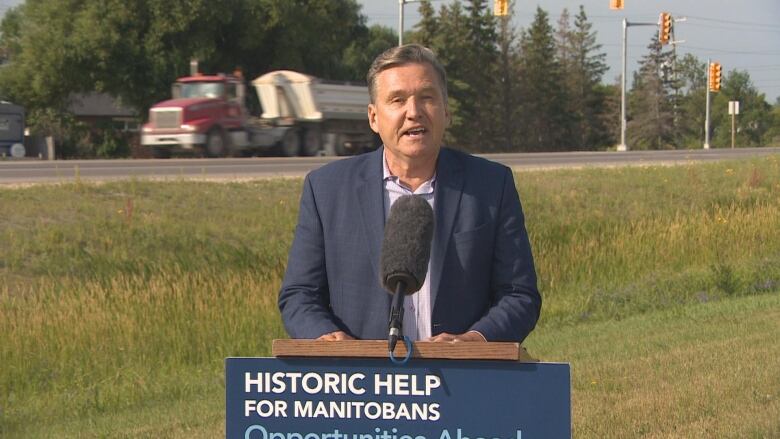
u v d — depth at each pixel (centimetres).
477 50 7825
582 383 822
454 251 333
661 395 770
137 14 5775
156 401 912
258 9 6012
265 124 4084
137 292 1291
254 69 6288
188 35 5862
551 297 1471
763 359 892
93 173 2508
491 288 342
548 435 281
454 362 284
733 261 1673
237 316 1213
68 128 5994
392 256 294
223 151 3812
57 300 1288
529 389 282
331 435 289
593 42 9894
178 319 1195
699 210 2194
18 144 4806
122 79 5809
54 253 1537
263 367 289
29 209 1738
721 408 728
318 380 288
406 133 333
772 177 2698
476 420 284
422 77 333
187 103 3725
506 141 8344
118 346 1105
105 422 821
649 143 9706
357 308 337
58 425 835
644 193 2439
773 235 1842
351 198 342
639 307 1375
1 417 873
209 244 1678
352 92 4347
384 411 286
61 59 5725
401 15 4009
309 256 345
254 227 1805
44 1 5897
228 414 291
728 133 9812
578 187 2480
